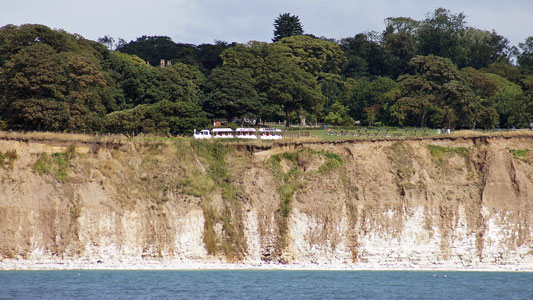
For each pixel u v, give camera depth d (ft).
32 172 461.78
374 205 483.10
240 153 519.60
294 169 510.17
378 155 513.45
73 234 447.83
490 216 487.20
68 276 411.34
